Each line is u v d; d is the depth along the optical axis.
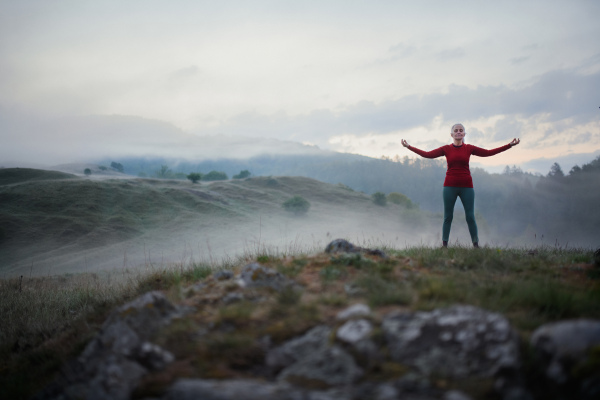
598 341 2.19
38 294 9.72
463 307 2.88
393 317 2.99
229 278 5.29
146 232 77.38
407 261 5.82
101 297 7.34
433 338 2.67
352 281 4.48
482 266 5.51
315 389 2.40
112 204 89.81
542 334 2.47
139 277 7.55
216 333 3.38
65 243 68.19
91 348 3.47
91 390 2.74
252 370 2.85
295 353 2.94
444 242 7.97
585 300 3.51
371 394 2.29
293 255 6.66
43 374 4.30
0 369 4.95
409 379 2.37
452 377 2.37
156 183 117.12
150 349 3.06
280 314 3.65
